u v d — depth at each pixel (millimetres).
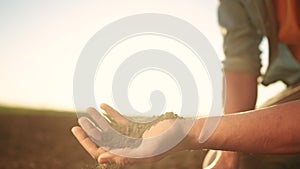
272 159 1026
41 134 3734
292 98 1109
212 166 1052
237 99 1150
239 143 700
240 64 1142
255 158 1032
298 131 689
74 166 2539
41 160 2699
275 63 1231
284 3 1033
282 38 1061
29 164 2584
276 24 1062
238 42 1174
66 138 3584
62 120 4672
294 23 1013
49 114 5102
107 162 669
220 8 1230
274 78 1264
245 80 1151
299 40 1037
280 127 691
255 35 1184
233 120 702
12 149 3033
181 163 2535
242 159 1033
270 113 707
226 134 694
